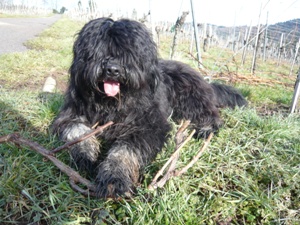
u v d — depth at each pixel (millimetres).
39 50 3557
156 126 871
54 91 1538
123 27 804
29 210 666
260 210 710
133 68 791
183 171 748
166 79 1143
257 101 1795
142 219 638
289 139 1087
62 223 620
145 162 800
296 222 688
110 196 679
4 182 698
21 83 1818
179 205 682
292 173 857
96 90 806
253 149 990
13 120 1082
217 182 803
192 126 1140
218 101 1332
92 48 788
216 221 689
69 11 18125
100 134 884
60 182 728
